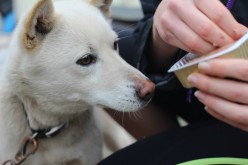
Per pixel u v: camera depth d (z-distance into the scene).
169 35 0.85
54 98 1.18
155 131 1.53
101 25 1.16
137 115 1.51
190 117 1.42
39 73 1.14
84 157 1.30
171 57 1.18
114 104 1.12
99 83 1.13
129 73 1.12
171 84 1.15
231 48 0.67
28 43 1.10
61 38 1.12
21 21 1.17
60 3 1.26
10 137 1.21
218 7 0.73
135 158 0.94
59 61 1.12
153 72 1.25
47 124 1.21
